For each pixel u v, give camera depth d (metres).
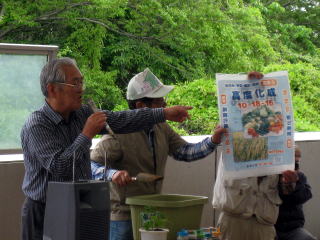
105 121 2.94
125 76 10.70
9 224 3.91
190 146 3.71
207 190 4.68
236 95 3.35
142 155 3.58
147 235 3.03
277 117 3.39
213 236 3.16
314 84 11.90
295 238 4.14
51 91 2.96
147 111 3.31
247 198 3.65
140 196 3.39
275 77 3.40
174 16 10.95
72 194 2.61
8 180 3.90
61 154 2.86
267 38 12.05
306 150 5.30
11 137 4.15
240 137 3.34
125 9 11.07
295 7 14.69
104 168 3.27
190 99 10.38
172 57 10.98
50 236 2.70
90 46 10.16
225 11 11.58
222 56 11.26
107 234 2.74
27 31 10.40
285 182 3.52
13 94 4.12
